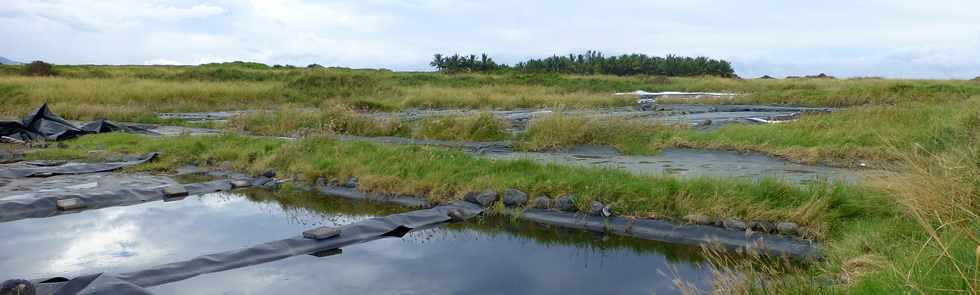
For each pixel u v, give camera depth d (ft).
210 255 17.11
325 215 23.06
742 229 19.29
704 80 154.71
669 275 16.16
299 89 105.50
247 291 15.12
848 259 15.33
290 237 19.38
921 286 10.77
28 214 22.86
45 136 44.62
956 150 19.76
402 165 27.53
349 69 211.61
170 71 161.07
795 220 19.24
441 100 90.12
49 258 17.66
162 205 24.68
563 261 17.49
